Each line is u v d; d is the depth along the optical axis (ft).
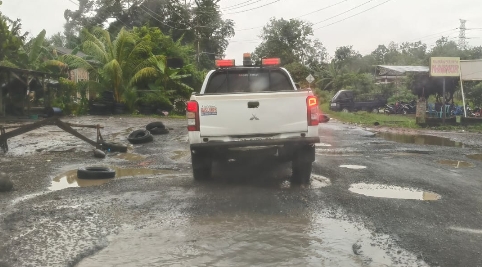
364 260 13.62
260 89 28.96
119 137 51.34
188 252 14.26
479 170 29.99
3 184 22.79
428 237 15.78
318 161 33.22
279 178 26.13
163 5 169.78
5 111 78.23
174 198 21.21
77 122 75.00
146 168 30.35
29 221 17.56
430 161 33.91
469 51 176.86
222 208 19.39
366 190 23.32
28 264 13.24
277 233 16.03
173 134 55.21
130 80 98.12
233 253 14.15
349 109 122.83
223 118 23.12
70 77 110.42
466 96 95.45
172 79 101.81
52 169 29.76
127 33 97.86
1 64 81.92
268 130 23.22
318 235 15.85
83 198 21.39
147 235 15.90
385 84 134.62
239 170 28.71
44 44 109.81
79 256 13.89
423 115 71.26
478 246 14.94
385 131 63.98
